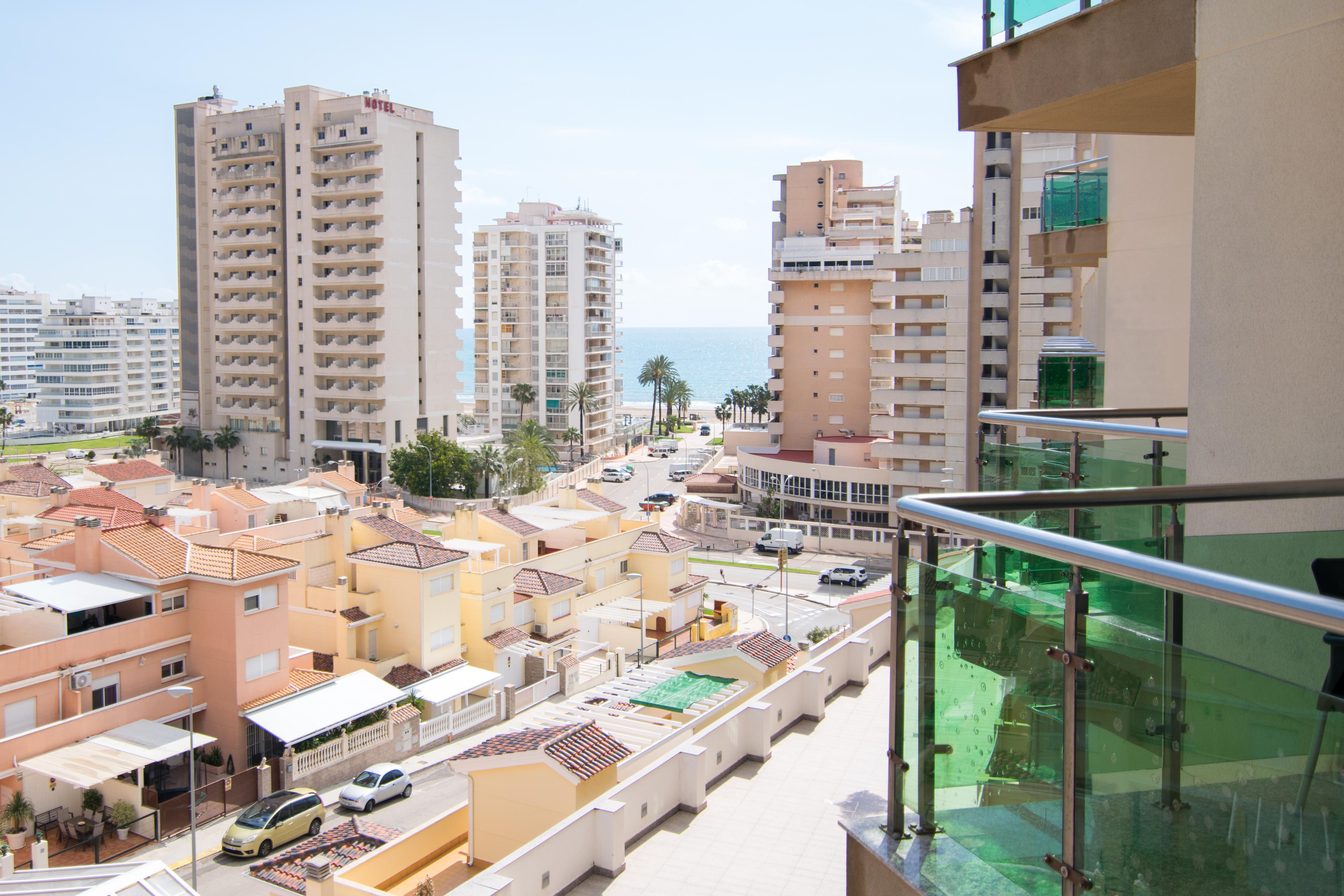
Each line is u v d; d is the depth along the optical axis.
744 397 164.38
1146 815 4.26
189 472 116.06
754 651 26.27
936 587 5.51
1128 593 6.93
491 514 57.50
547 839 13.44
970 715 5.25
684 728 21.59
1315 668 5.89
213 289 112.00
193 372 115.75
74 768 31.94
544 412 131.75
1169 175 13.62
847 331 94.62
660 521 83.75
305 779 37.47
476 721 45.03
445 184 111.25
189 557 38.66
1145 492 5.31
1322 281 5.90
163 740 34.06
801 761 17.69
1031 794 4.87
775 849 14.71
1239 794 3.88
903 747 5.83
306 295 107.19
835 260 94.38
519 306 131.12
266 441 111.50
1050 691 4.74
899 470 79.81
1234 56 6.42
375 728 40.22
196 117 112.50
